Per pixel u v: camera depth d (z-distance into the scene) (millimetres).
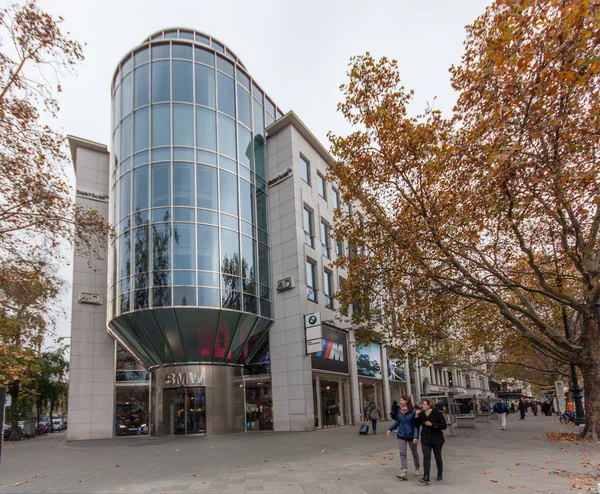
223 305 21672
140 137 23594
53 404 36500
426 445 8172
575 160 11578
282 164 26781
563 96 10344
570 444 13180
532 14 9258
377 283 16938
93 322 25406
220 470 10320
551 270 18766
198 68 24719
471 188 13359
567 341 14680
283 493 7578
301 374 22672
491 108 12281
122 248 22719
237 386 23203
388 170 14594
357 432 20719
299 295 24062
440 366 52188
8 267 12766
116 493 8070
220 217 22906
